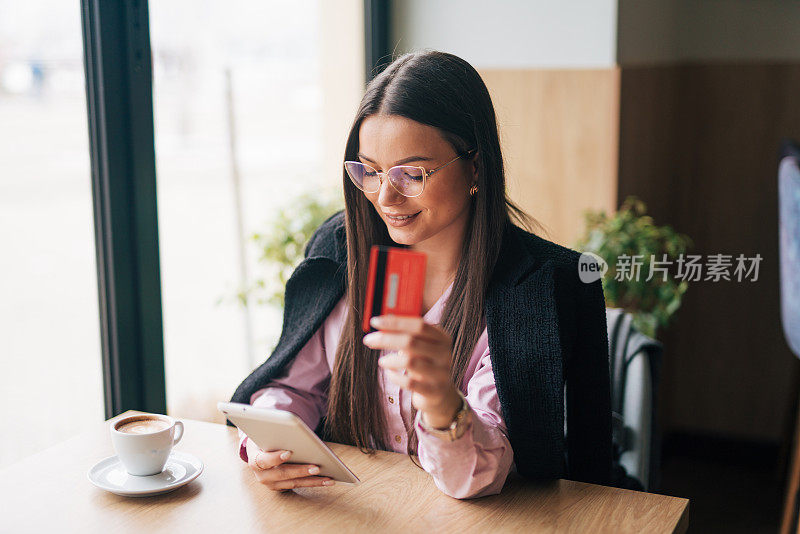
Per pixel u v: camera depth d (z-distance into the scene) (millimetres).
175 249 3100
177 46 2486
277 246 2480
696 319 3357
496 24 2699
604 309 1344
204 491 1167
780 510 2859
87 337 2369
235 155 2791
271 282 2693
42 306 2438
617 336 1674
